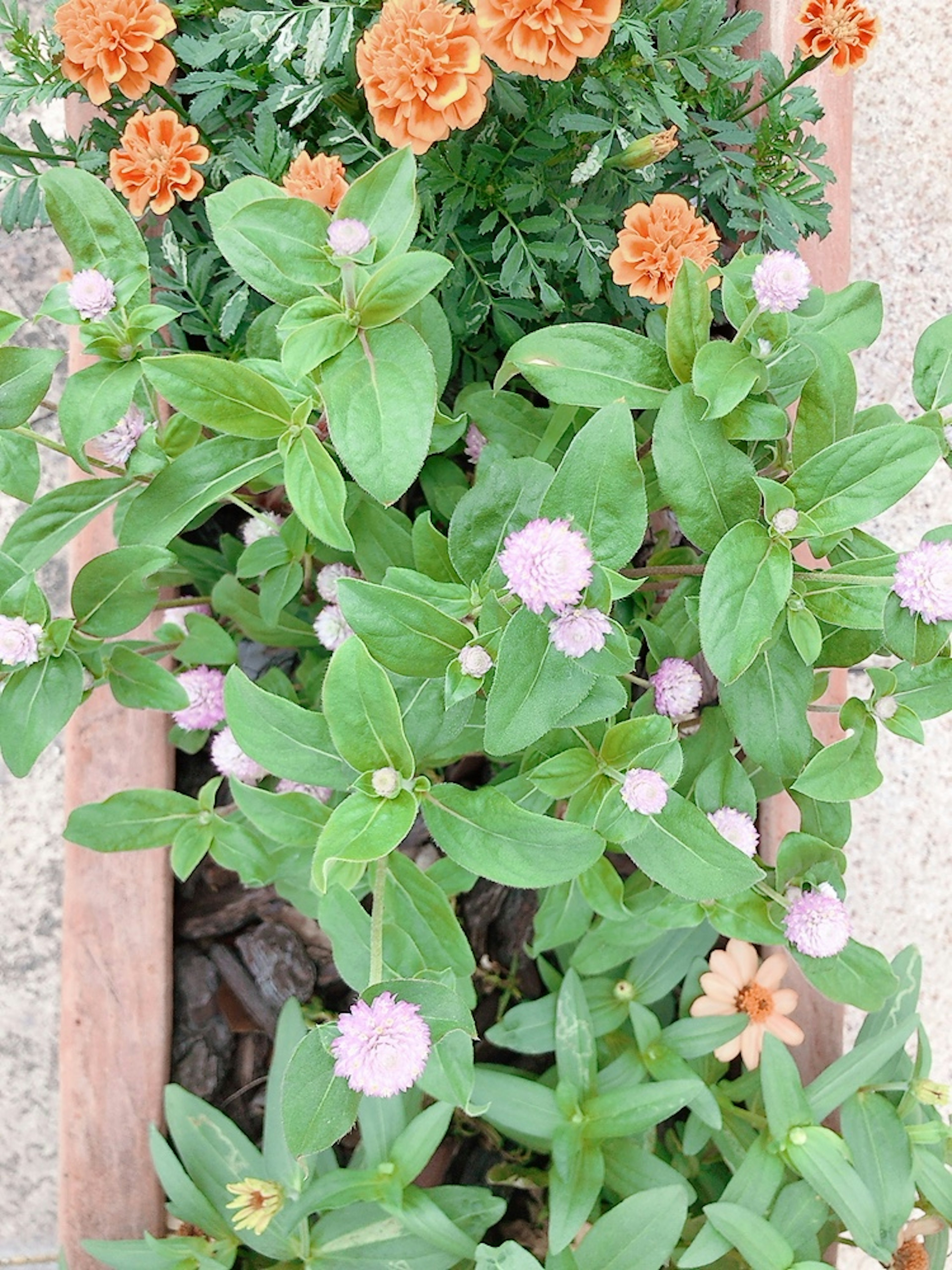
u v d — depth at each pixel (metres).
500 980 0.47
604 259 0.42
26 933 0.50
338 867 0.35
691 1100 0.40
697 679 0.38
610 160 0.40
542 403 0.47
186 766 0.46
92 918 0.43
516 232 0.42
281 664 0.48
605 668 0.31
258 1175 0.41
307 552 0.43
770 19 0.44
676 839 0.34
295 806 0.38
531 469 0.35
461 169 0.41
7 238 0.50
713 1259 0.39
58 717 0.35
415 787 0.33
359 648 0.31
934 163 0.54
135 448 0.37
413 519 0.48
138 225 0.42
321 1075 0.31
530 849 0.33
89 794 0.43
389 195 0.32
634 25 0.38
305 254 0.32
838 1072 0.40
